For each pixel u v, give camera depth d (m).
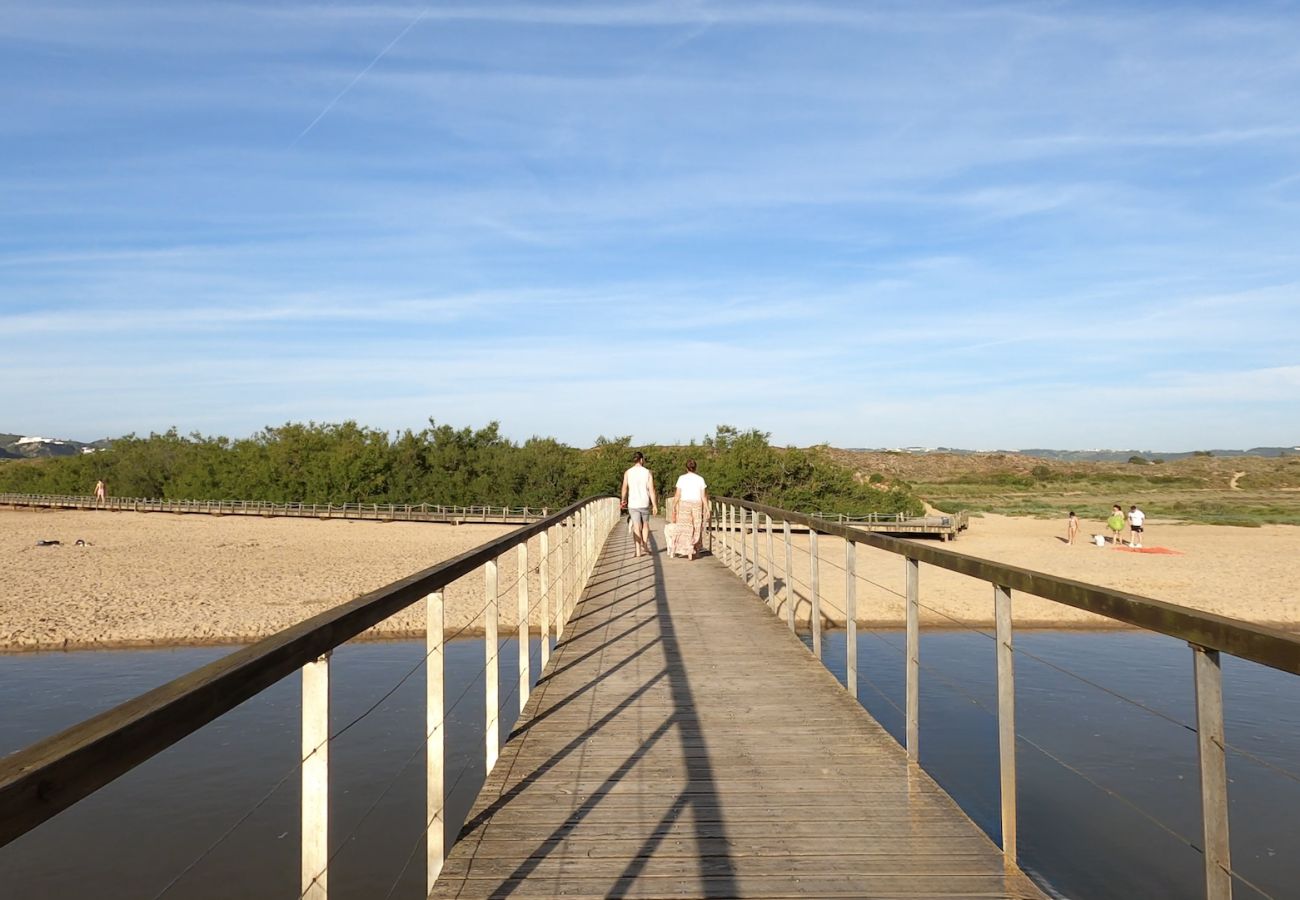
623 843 3.89
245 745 10.08
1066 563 29.61
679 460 55.81
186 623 18.69
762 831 4.03
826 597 21.09
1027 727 10.31
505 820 4.15
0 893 6.65
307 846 2.38
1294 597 22.08
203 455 85.25
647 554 17.45
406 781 8.93
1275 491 108.12
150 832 7.78
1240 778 8.55
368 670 14.07
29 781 1.18
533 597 21.00
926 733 10.08
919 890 3.44
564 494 59.28
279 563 30.56
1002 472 137.12
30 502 87.88
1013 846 3.74
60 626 18.23
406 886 6.65
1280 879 6.44
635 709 6.14
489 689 4.86
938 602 20.64
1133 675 13.51
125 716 1.47
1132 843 7.02
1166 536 42.19
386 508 61.66
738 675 7.17
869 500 49.06
